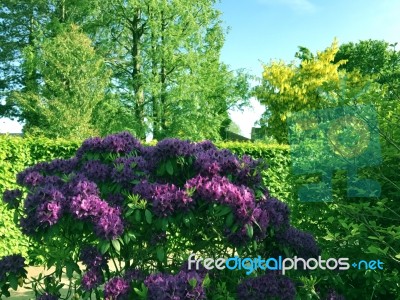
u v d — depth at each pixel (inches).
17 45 954.1
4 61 974.4
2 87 989.8
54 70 689.6
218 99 941.2
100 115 788.6
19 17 940.6
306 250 133.6
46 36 880.3
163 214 119.8
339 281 141.5
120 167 132.6
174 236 147.1
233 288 131.7
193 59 806.5
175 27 800.3
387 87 163.0
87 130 679.1
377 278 141.3
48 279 151.8
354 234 135.0
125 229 122.0
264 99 689.0
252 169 132.1
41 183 140.5
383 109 156.1
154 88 781.9
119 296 116.0
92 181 133.9
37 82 917.8
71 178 135.7
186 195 120.1
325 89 155.5
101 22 871.7
